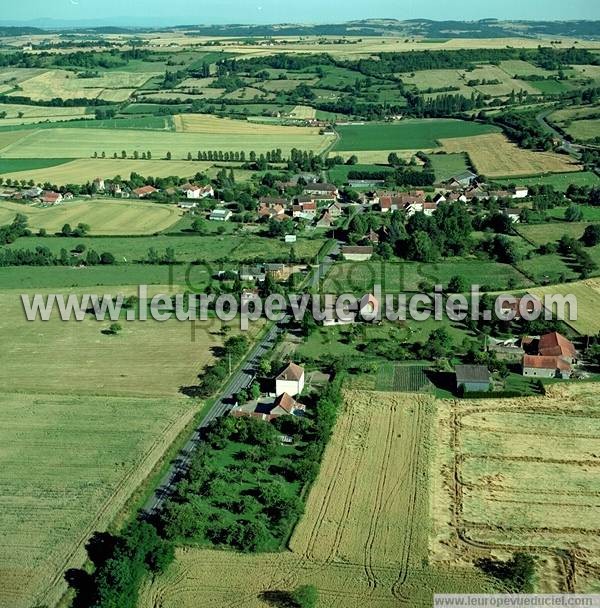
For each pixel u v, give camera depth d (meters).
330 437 121.00
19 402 133.00
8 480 109.19
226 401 133.12
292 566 92.00
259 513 102.25
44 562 92.56
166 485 108.31
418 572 90.56
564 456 114.62
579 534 97.00
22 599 86.69
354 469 112.25
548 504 103.19
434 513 101.62
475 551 94.19
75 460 114.38
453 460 114.19
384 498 105.06
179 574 90.62
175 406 131.12
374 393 136.12
